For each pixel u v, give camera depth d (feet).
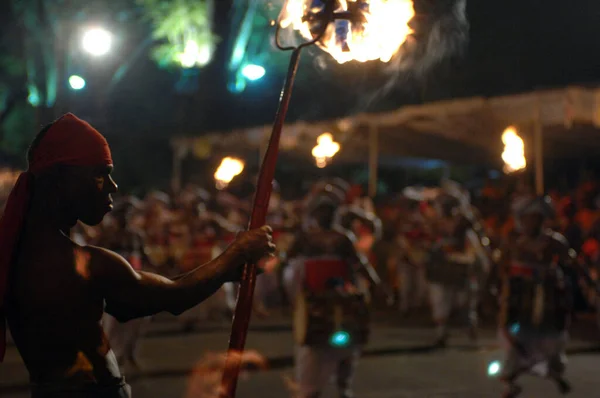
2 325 9.91
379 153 82.64
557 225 54.60
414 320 57.31
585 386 34.35
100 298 10.14
